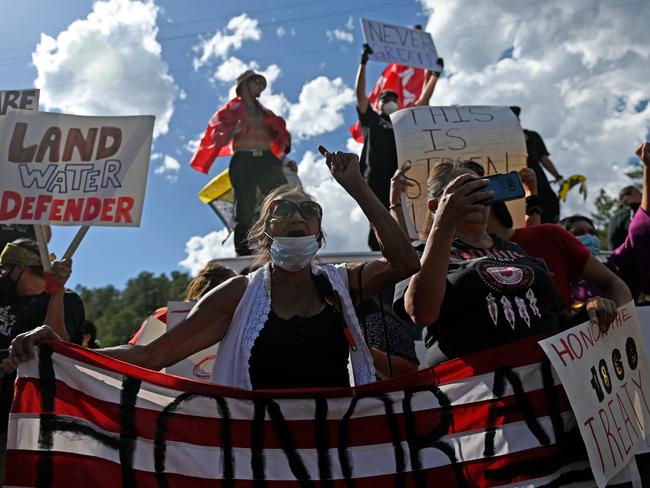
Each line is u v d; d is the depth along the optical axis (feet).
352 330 9.12
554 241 11.29
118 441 8.64
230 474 8.60
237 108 23.20
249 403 8.77
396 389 8.95
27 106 16.62
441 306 9.38
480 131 16.53
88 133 14.61
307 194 9.60
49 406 8.71
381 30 23.65
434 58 24.59
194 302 12.92
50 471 8.50
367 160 21.36
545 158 23.13
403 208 14.28
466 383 8.99
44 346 8.92
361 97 22.08
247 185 22.67
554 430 8.90
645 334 10.75
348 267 9.64
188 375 12.66
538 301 9.39
